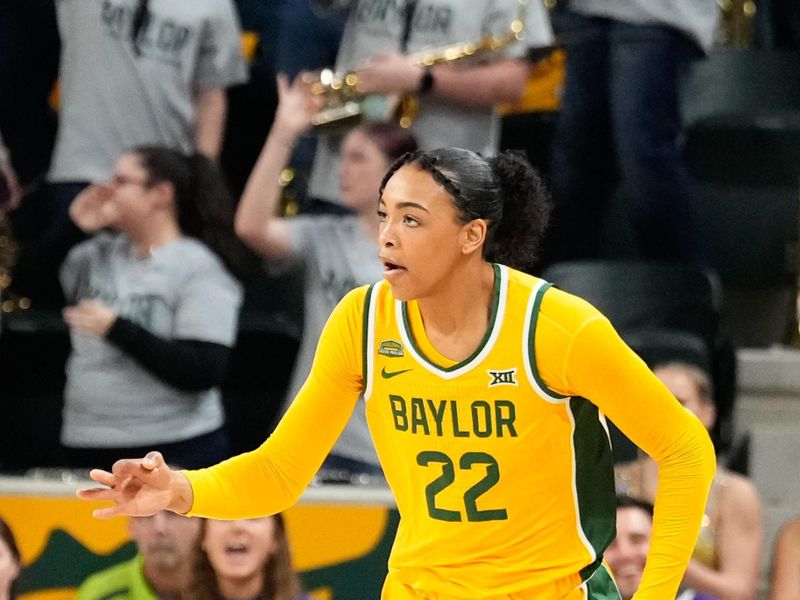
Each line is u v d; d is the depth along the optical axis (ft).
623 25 55.01
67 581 42.78
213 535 41.98
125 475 25.72
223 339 48.85
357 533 42.86
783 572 45.83
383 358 26.07
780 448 50.96
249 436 53.83
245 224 48.49
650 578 25.57
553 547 26.22
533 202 26.94
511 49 51.39
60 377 54.19
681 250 55.52
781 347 58.29
